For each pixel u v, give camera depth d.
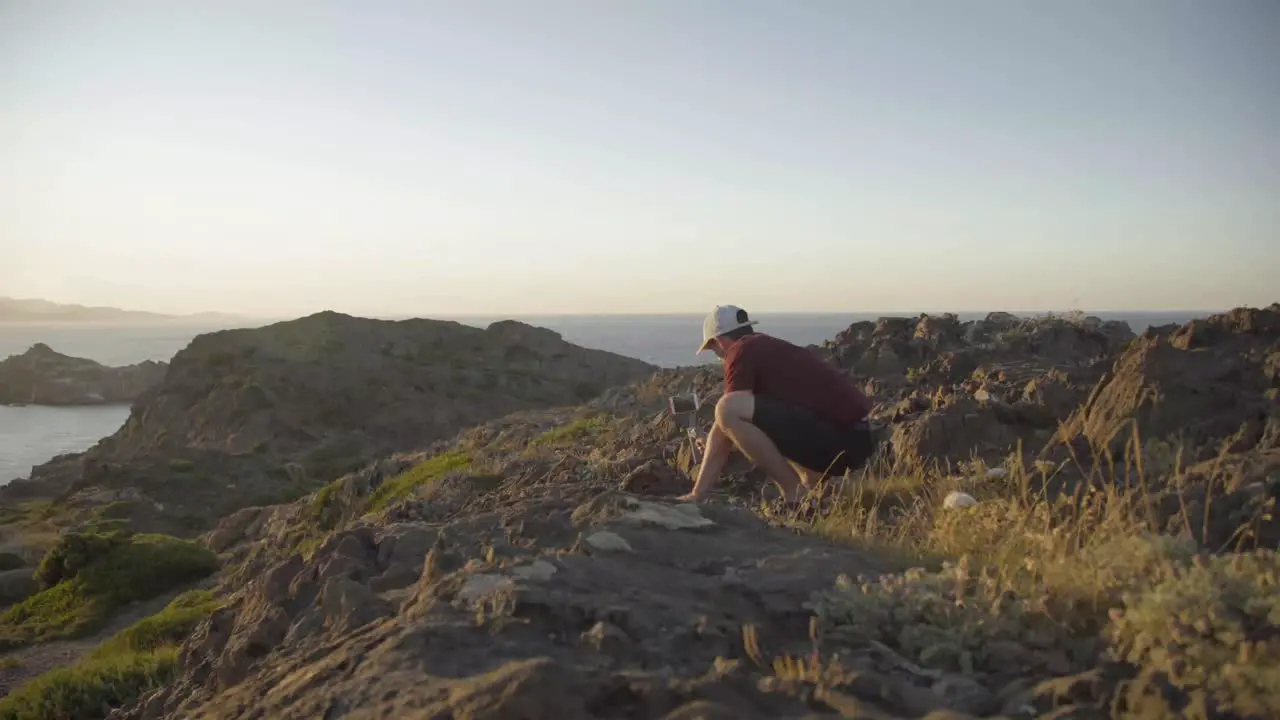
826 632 3.49
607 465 9.52
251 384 80.19
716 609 3.68
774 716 2.79
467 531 5.11
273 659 4.11
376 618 3.95
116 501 53.81
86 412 185.75
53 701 8.62
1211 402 6.54
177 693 5.10
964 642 3.26
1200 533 4.55
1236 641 2.90
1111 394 7.07
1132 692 2.76
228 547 31.47
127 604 24.42
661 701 2.84
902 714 2.81
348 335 94.38
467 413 82.75
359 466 68.31
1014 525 4.56
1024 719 2.78
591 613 3.51
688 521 4.90
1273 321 7.83
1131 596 3.29
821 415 5.75
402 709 2.99
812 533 5.12
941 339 15.31
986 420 7.52
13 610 25.08
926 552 4.68
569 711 2.80
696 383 21.30
